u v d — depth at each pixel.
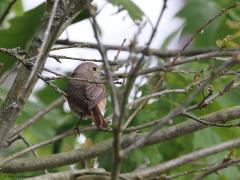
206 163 12.57
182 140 13.50
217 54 9.37
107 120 10.95
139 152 12.80
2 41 12.37
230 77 12.41
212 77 7.57
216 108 13.13
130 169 12.75
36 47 9.66
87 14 11.65
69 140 13.83
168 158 13.49
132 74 7.23
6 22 13.68
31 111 13.20
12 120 8.19
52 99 14.77
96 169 10.15
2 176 9.69
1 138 7.93
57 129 13.76
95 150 9.87
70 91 11.41
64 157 9.80
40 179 9.80
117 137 7.20
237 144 10.45
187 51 12.52
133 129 9.80
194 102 13.02
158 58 12.62
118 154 7.24
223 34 15.16
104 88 11.69
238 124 9.71
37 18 12.31
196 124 9.98
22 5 14.38
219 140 13.45
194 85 9.79
